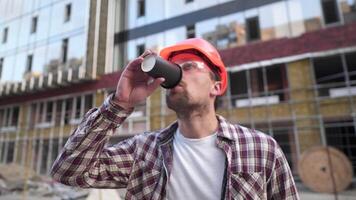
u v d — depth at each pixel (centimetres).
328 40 935
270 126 1020
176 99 114
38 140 1377
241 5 1153
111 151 130
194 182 116
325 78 1202
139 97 114
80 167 115
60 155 117
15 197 983
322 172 801
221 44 1141
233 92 1175
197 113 120
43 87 798
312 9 1055
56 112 1270
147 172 124
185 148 124
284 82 1052
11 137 1512
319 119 948
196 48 120
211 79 123
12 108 1505
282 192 117
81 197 842
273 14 1103
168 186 118
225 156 118
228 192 109
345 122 1008
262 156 117
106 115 113
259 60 1021
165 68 101
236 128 127
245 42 1119
